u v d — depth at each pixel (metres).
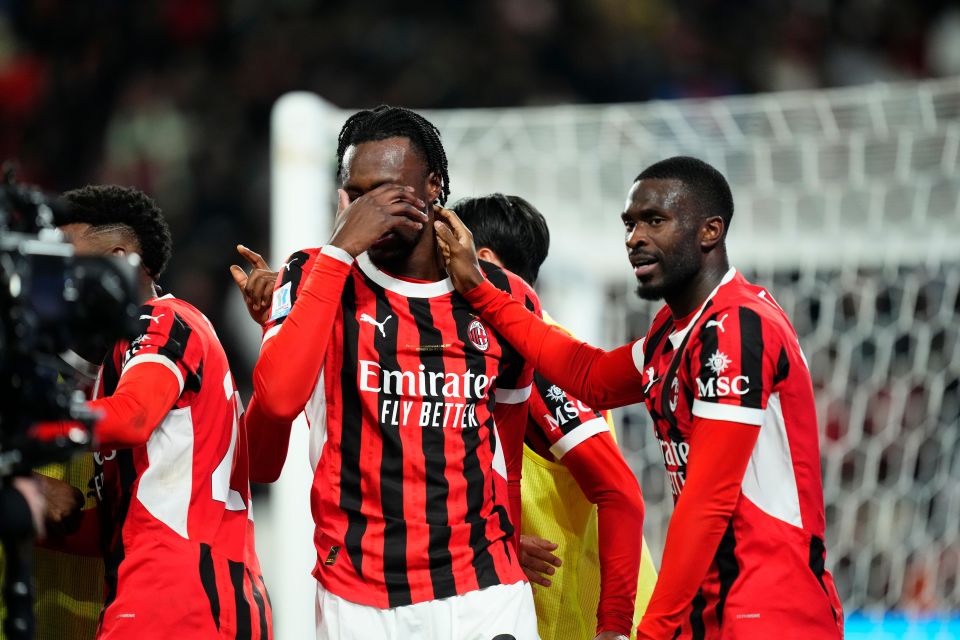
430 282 9.52
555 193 17.39
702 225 9.24
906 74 42.19
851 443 22.30
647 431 20.94
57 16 40.94
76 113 39.25
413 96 38.62
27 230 7.68
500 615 9.02
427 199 9.48
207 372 9.41
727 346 8.80
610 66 39.47
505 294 9.66
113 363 9.34
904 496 21.94
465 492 9.15
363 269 9.45
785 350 8.92
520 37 39.81
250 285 9.98
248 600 9.48
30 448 7.38
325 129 15.20
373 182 9.18
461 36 39.69
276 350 8.79
